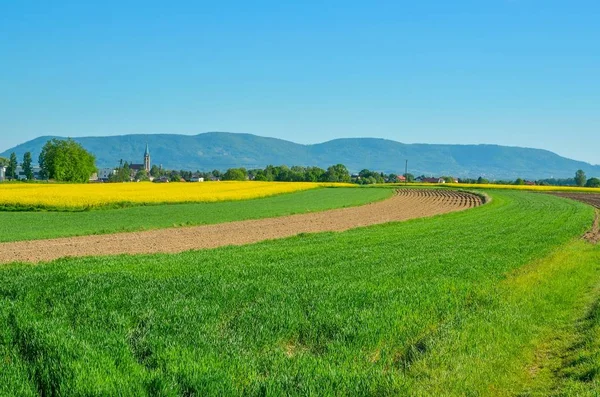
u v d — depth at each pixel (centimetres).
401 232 3253
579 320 1217
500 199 7844
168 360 788
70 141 14038
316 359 843
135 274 1457
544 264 1967
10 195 5075
